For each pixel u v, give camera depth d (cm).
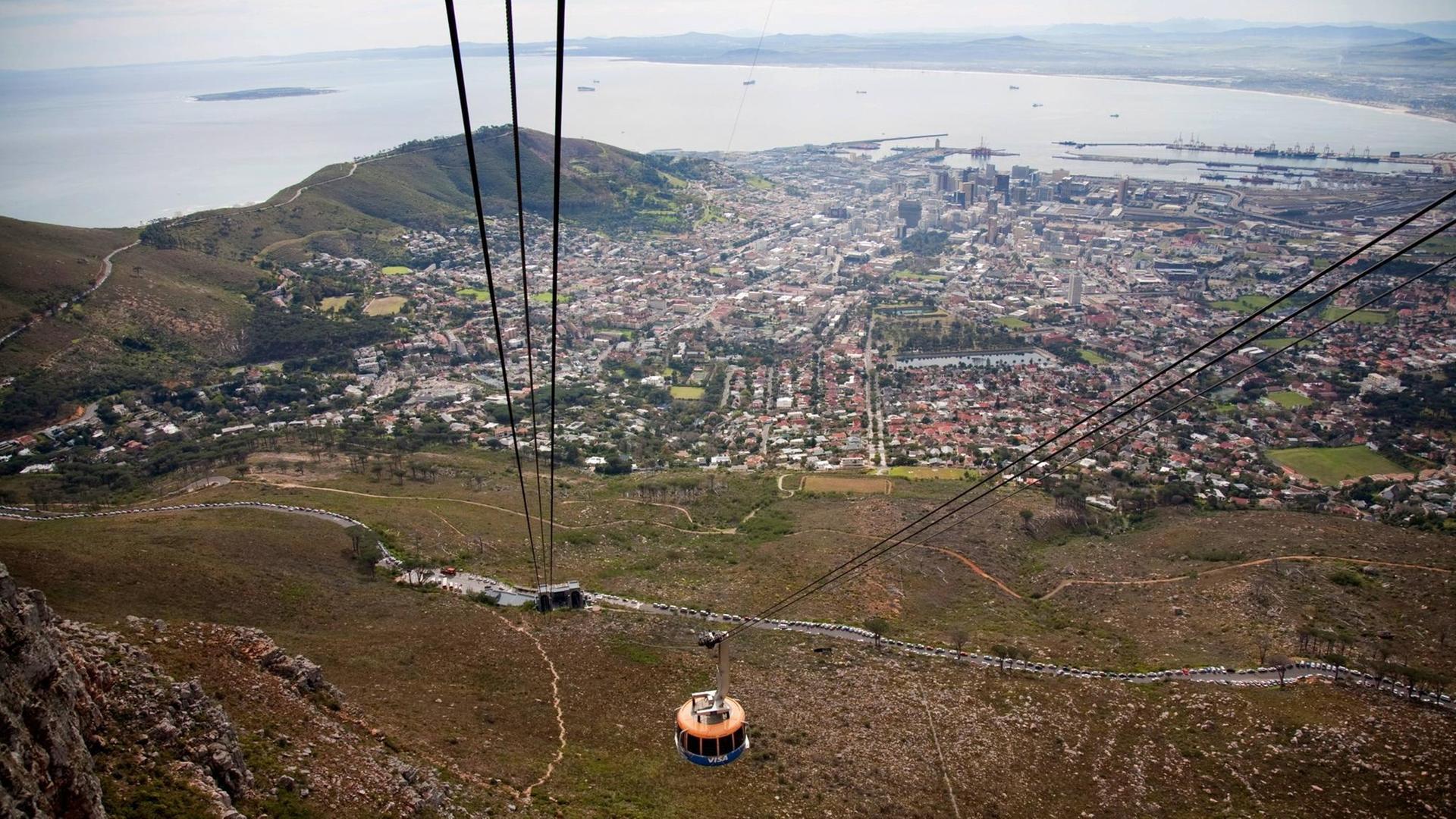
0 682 2848
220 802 3566
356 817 4009
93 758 3469
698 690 6550
